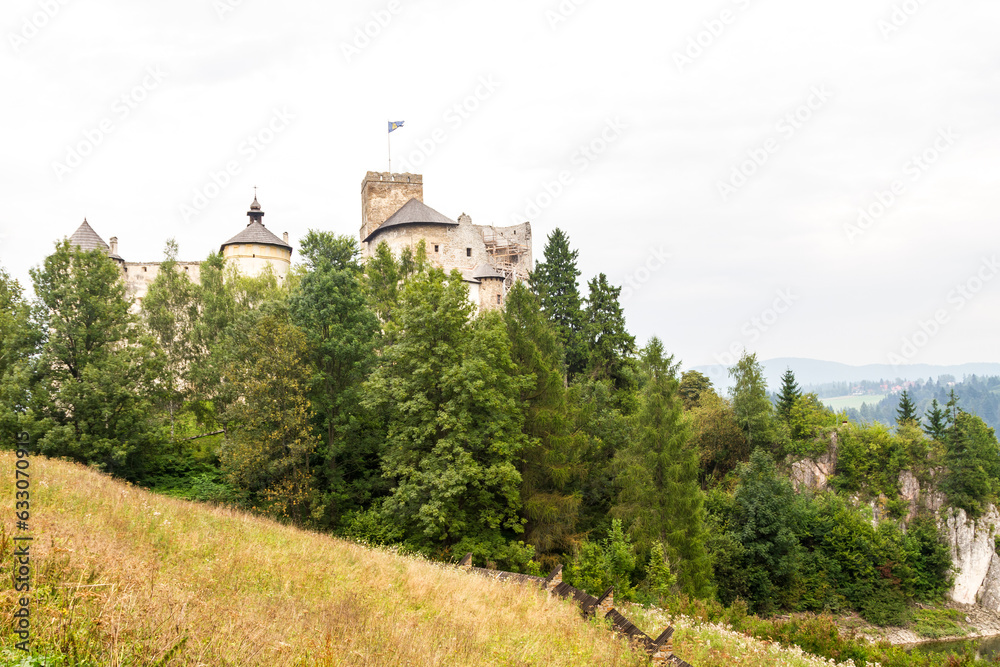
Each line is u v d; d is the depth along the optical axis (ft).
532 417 120.78
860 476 189.37
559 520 117.50
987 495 189.16
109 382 115.34
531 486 117.91
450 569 64.90
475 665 31.42
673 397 130.21
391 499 104.99
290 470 119.85
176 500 69.26
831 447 195.31
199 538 46.16
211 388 143.43
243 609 29.30
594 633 45.62
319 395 123.75
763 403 195.00
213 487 122.21
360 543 81.87
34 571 25.25
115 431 115.55
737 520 158.71
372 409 112.98
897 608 157.99
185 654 21.30
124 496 55.57
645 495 120.37
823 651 70.54
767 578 150.20
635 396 161.68
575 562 102.94
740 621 80.02
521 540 114.62
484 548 103.19
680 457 123.75
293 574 42.19
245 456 110.63
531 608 48.42
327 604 35.14
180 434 139.03
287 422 111.96
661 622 63.21
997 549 182.70
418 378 107.96
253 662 22.48
